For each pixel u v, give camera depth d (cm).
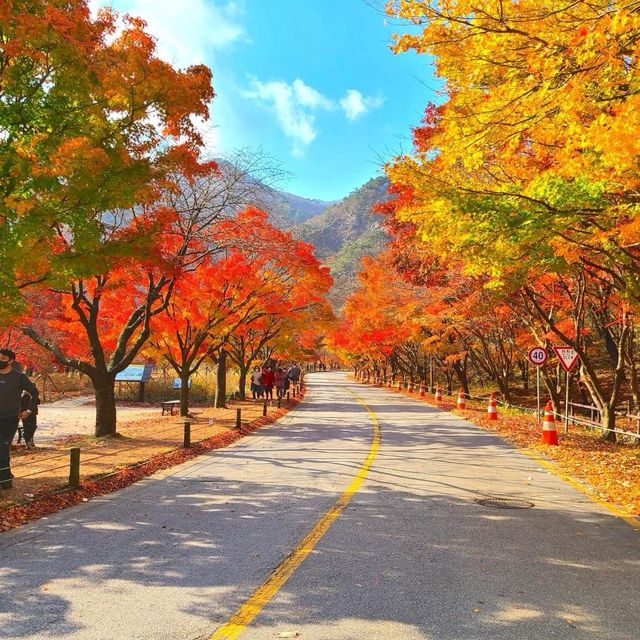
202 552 611
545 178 791
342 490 945
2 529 701
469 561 583
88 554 605
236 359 3469
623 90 709
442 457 1314
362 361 7219
